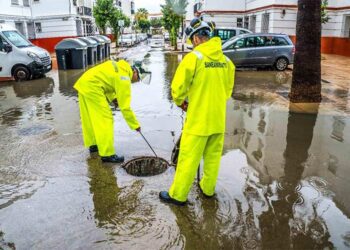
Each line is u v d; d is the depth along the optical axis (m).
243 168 4.64
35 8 28.41
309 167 4.70
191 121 3.43
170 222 3.38
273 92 10.00
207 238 3.13
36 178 4.40
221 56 3.43
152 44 41.41
